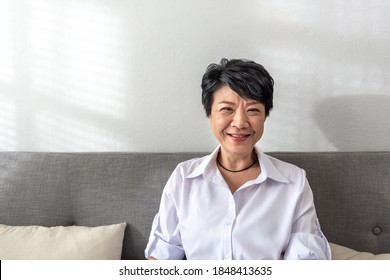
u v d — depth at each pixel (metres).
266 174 1.14
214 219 1.13
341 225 1.30
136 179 1.34
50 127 1.50
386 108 1.46
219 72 1.10
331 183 1.31
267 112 1.15
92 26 1.44
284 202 1.15
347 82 1.44
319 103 1.46
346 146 1.48
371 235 1.29
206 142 1.50
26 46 1.46
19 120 1.50
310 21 1.42
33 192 1.34
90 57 1.46
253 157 1.23
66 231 1.26
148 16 1.43
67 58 1.46
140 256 1.33
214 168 1.18
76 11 1.44
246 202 1.15
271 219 1.12
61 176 1.35
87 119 1.49
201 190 1.17
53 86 1.48
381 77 1.44
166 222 1.20
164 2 1.42
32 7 1.44
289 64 1.44
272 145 1.49
